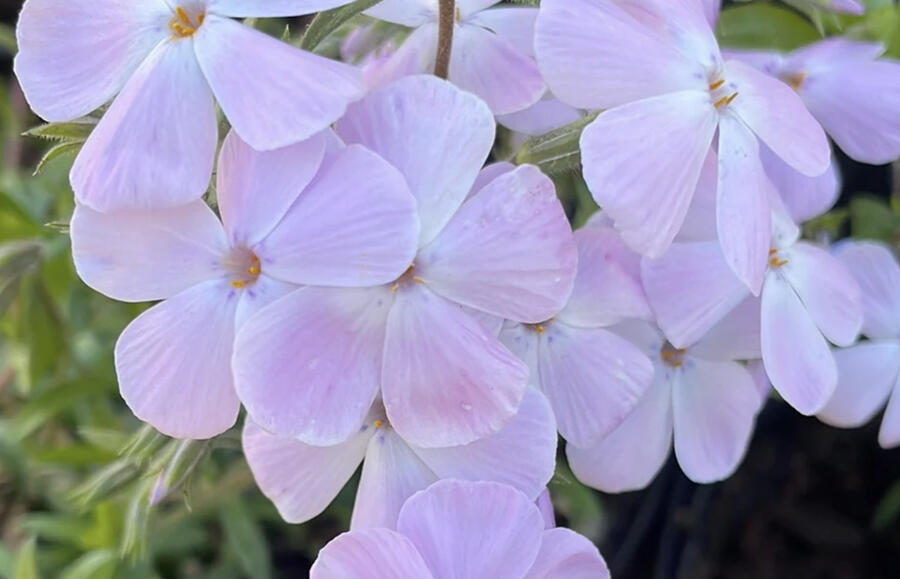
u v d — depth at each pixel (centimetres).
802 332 12
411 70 12
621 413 12
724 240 11
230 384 11
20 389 21
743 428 13
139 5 11
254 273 11
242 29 11
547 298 11
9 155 27
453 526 11
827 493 22
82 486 17
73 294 19
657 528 21
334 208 11
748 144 11
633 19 11
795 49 16
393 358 11
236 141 11
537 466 11
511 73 12
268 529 22
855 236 17
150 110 11
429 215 11
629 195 11
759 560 21
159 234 11
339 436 11
